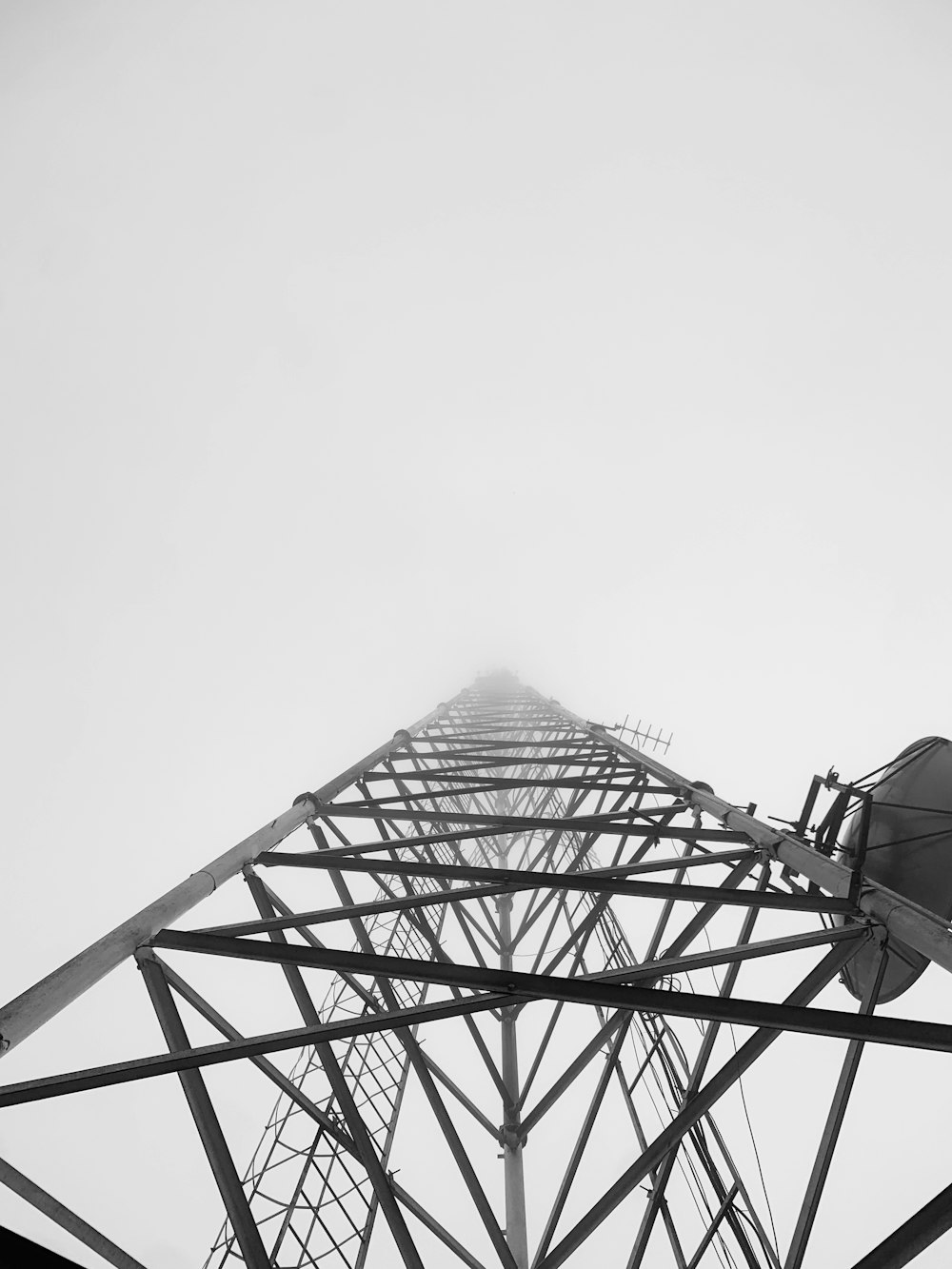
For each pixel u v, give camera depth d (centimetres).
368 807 1102
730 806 1067
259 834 913
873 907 665
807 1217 548
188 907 705
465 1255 766
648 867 848
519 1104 982
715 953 602
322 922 706
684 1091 920
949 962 551
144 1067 457
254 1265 477
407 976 529
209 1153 513
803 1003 628
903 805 852
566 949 1050
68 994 532
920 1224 381
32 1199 444
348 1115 621
